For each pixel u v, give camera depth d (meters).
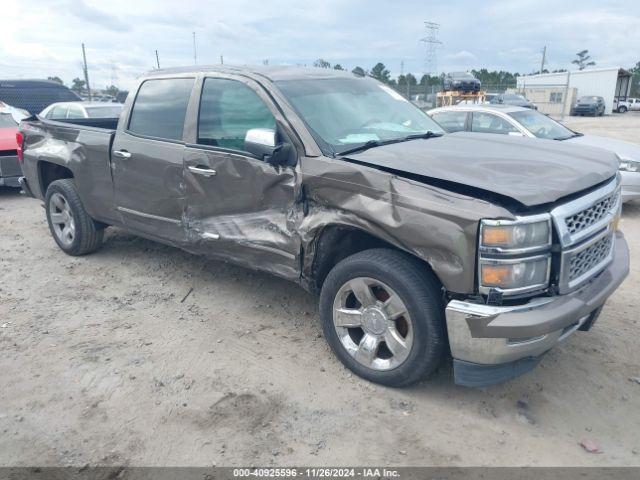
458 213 3.05
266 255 4.11
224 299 4.96
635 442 3.14
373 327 3.58
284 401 3.49
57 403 3.47
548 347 3.19
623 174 7.83
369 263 3.45
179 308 4.80
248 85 4.22
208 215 4.43
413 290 3.29
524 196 2.97
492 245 2.96
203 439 3.15
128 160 4.96
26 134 6.31
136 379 3.72
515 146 4.07
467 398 3.53
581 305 3.15
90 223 5.83
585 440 3.15
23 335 4.32
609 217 3.49
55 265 5.85
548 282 3.12
